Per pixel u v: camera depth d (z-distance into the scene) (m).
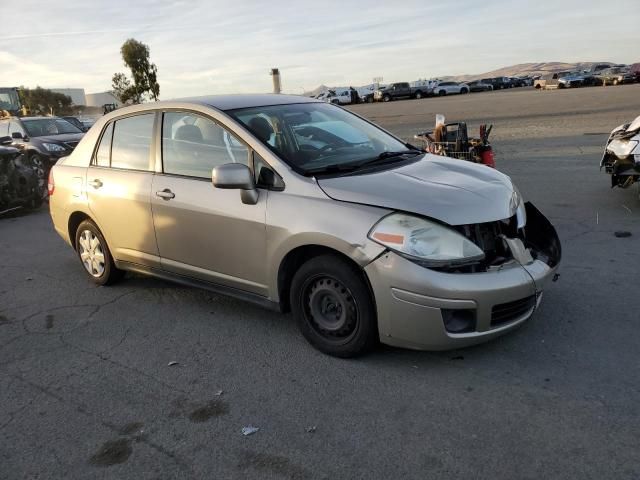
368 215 3.44
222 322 4.53
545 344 3.79
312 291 3.79
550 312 4.26
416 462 2.75
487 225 3.57
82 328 4.59
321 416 3.18
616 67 54.31
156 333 4.41
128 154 4.90
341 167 3.96
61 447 3.06
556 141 14.04
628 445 2.75
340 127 4.65
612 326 3.99
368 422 3.09
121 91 47.19
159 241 4.63
